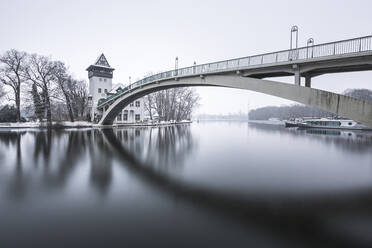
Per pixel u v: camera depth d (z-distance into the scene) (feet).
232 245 14.56
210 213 19.58
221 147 65.87
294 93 40.47
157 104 214.90
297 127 196.24
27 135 85.97
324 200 23.22
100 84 165.89
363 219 18.67
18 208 20.38
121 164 39.34
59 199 22.65
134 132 108.06
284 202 22.75
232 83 54.03
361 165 42.65
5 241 14.90
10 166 37.24
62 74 131.54
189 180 30.35
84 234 15.78
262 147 67.77
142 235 15.69
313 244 14.98
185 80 71.46
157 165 39.32
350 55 33.35
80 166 37.50
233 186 27.94
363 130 144.77
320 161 46.52
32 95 130.52
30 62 125.39
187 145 67.41
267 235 15.87
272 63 43.86
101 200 22.44
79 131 106.22
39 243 14.67
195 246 14.35
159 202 22.04
